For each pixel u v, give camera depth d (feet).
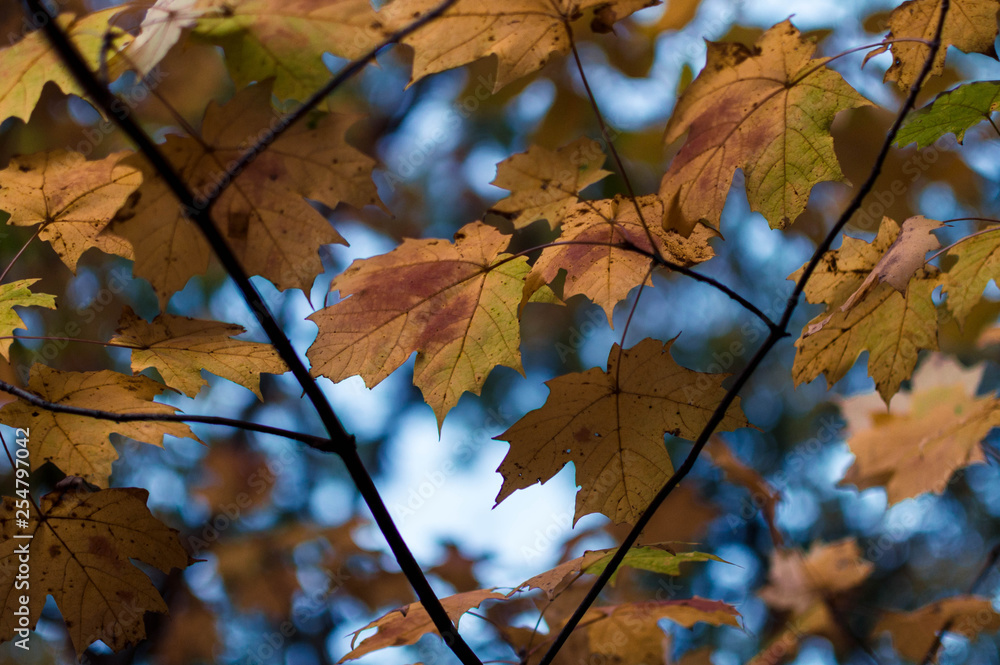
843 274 5.02
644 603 5.25
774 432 9.76
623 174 4.78
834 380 5.09
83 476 4.99
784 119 4.82
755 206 4.87
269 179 4.66
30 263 7.34
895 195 7.64
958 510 9.85
